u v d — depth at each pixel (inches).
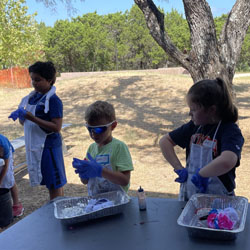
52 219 73.8
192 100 72.1
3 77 913.5
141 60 1781.5
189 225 62.4
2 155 134.0
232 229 58.9
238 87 624.7
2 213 139.3
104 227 67.7
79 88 640.4
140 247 58.7
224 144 70.7
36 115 122.3
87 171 74.2
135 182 192.4
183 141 82.7
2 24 832.9
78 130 352.5
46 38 1784.0
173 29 1705.2
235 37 239.1
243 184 180.1
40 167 122.0
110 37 1809.8
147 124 365.4
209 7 233.0
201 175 68.8
